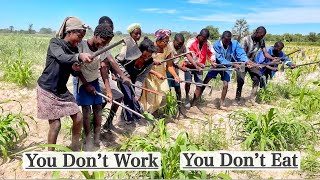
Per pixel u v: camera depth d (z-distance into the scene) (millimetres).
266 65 7523
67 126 5203
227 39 7031
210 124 5672
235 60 7270
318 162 4480
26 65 8258
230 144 5148
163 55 6074
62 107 4203
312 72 12336
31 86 8211
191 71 6941
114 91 5238
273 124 5062
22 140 5043
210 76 7180
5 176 4039
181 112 6520
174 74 6234
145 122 5984
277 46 7879
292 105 6887
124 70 5469
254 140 4949
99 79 5191
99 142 4957
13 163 4312
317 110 6707
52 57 4000
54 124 4230
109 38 4418
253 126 5145
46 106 4121
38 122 5820
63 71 4047
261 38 7570
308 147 5035
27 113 6277
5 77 8602
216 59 7152
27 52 13562
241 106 7480
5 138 4434
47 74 4070
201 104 7438
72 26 3988
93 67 4586
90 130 5191
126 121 5727
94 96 4746
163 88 6090
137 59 5445
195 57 6820
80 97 4719
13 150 4691
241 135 5516
